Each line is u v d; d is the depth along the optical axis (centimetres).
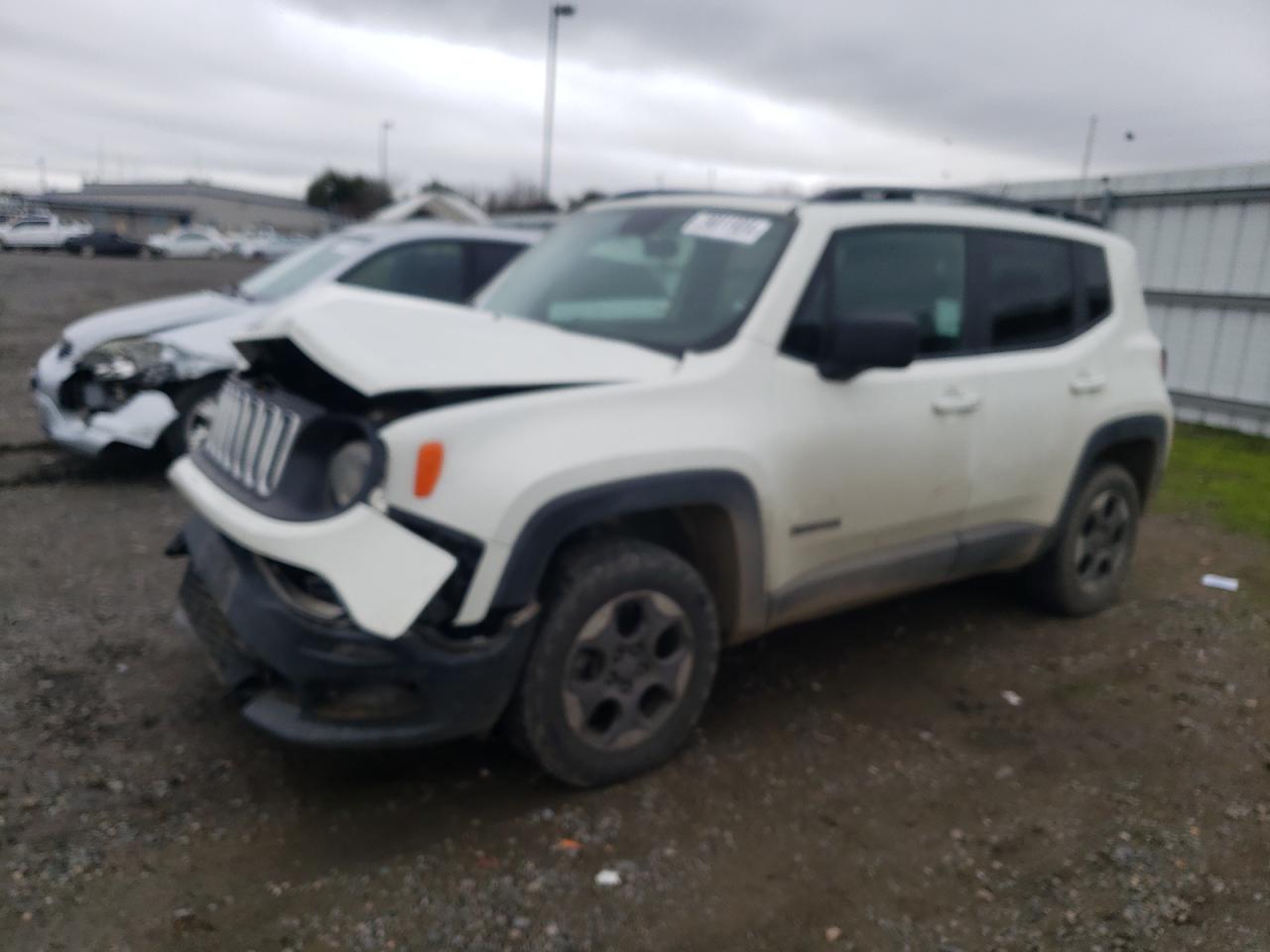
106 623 457
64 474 712
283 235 6831
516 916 278
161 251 5044
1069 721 413
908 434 401
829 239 393
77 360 668
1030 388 452
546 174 2881
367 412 309
